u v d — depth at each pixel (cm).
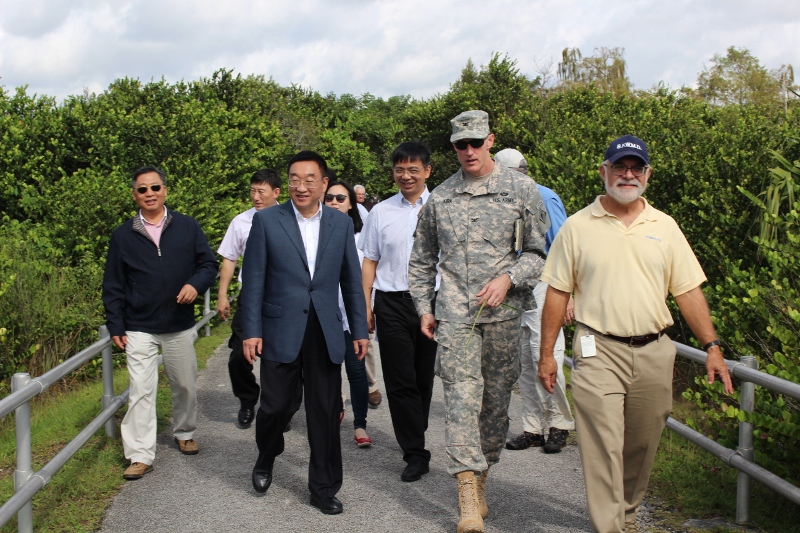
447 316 401
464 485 379
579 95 2345
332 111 4419
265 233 441
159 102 1509
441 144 3625
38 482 377
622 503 341
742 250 676
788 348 411
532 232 403
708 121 1244
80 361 458
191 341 534
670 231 348
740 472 387
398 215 506
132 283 510
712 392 438
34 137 1254
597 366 346
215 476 494
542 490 458
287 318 434
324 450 431
